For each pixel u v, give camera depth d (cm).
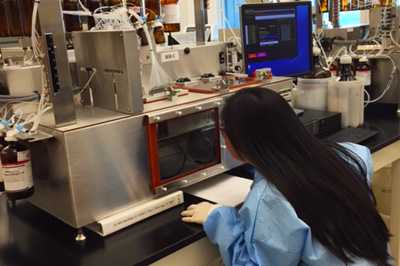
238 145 108
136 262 105
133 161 122
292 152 105
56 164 113
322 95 205
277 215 102
